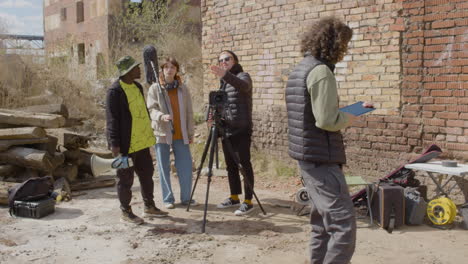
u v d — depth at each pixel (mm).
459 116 5367
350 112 2949
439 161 5402
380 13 5980
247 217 5156
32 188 5141
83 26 21047
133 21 17125
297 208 5477
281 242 4336
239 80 4789
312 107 2869
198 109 10719
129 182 4809
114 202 5766
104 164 4812
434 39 5516
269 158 7566
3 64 9844
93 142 9445
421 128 5703
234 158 5023
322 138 2939
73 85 11453
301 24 6953
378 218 4824
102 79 13164
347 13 6348
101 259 3912
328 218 2967
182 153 5598
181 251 4102
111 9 18766
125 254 4027
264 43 7539
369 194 4965
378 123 6105
